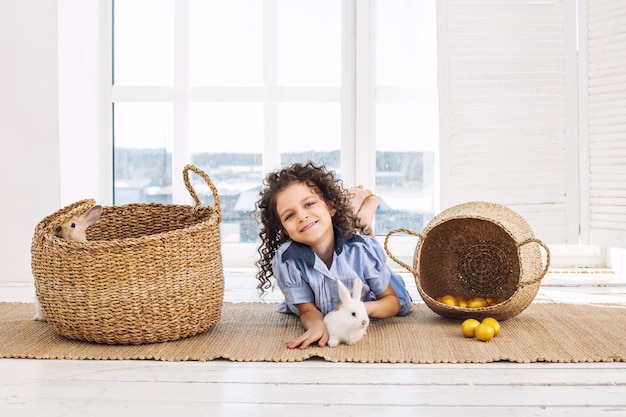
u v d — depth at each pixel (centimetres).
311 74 344
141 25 343
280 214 205
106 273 184
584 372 165
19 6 294
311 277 206
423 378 160
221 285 204
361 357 175
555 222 317
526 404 143
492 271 242
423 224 343
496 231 239
